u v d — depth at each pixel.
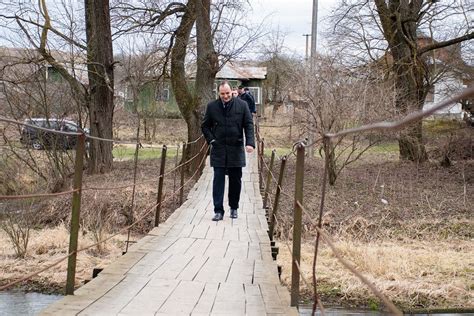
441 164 22.92
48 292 11.32
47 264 12.73
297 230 5.56
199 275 6.78
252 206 12.76
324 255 13.77
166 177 21.06
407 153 23.89
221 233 9.54
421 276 12.31
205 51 21.83
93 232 14.49
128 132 35.78
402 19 22.56
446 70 26.09
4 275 12.06
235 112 10.30
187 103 22.12
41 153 18.58
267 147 30.50
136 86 30.98
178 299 5.75
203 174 18.38
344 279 11.84
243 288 6.24
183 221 10.60
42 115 19.34
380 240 15.38
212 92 22.11
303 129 19.59
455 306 10.85
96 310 5.27
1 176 15.77
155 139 35.81
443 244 15.05
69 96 21.27
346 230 15.80
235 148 10.45
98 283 6.26
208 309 5.43
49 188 17.31
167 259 7.56
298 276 5.59
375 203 17.47
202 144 21.52
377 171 21.69
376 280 11.83
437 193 18.64
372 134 19.28
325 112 17.38
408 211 16.95
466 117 25.56
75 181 5.75
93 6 21.02
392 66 22.72
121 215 16.81
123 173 21.42
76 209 5.79
